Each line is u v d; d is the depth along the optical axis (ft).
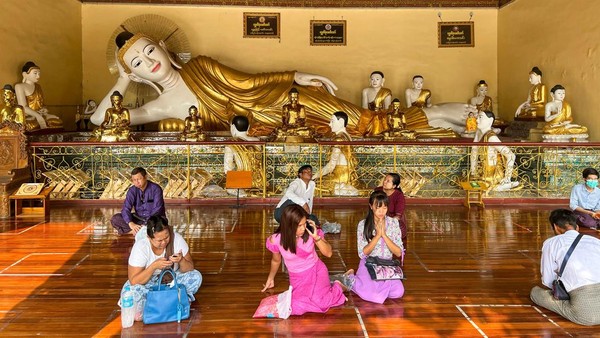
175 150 27.02
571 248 11.10
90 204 24.11
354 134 31.35
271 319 11.32
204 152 26.91
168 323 11.12
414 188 25.16
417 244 17.39
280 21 36.81
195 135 27.91
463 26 37.32
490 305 12.09
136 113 32.35
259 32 36.78
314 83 33.19
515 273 14.40
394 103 30.19
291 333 10.62
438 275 14.24
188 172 24.21
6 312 11.68
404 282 13.69
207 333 10.63
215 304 12.16
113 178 25.21
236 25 36.65
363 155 27.81
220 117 32.68
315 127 31.50
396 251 12.52
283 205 16.93
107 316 11.48
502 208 23.39
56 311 11.74
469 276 14.15
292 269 11.68
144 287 11.48
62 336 10.48
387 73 37.24
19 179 22.65
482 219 21.17
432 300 12.40
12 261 15.49
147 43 31.91
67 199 24.03
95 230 19.34
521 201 24.09
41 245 17.25
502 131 33.73
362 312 11.69
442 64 37.37
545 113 27.32
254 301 12.35
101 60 36.17
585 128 26.55
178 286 11.43
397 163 27.84
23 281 13.73
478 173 25.80
